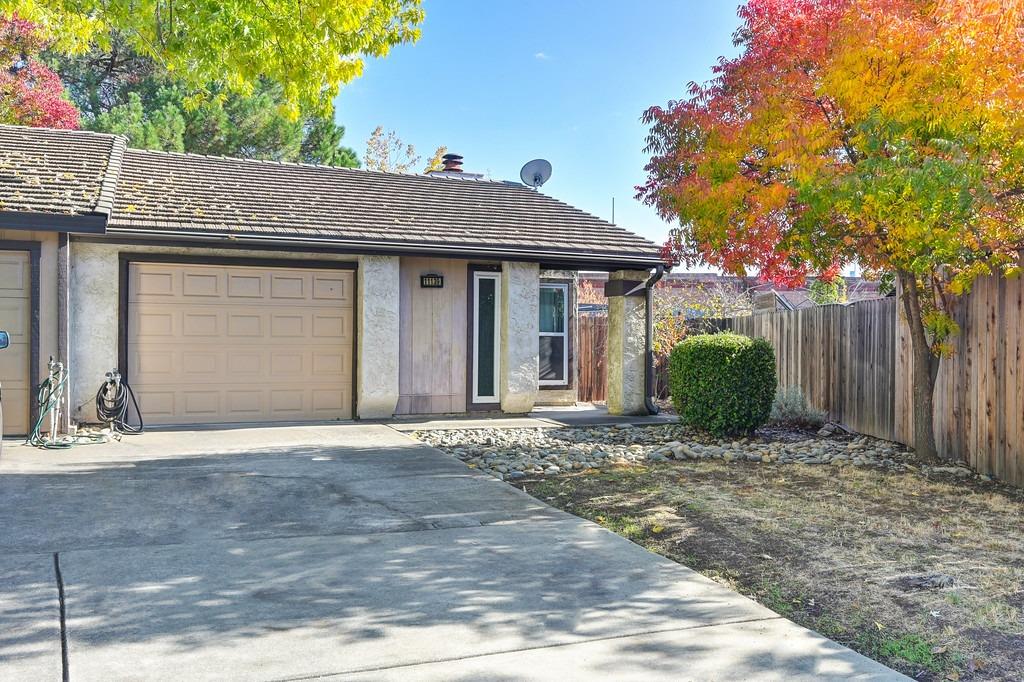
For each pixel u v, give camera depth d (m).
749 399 10.65
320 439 10.25
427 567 4.89
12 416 10.00
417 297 12.80
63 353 10.06
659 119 8.64
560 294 15.73
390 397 12.29
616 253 13.33
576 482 7.82
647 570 4.91
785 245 8.26
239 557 5.03
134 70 30.50
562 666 3.52
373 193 14.23
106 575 4.61
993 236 6.92
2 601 4.16
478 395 13.20
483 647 3.71
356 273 12.44
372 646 3.69
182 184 12.63
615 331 13.78
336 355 12.37
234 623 3.93
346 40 9.64
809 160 7.05
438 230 12.80
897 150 6.72
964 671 3.61
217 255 11.57
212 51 9.34
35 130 13.16
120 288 11.06
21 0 9.07
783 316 13.05
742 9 7.90
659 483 7.76
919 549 5.50
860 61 6.62
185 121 27.55
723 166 8.01
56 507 6.29
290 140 28.94
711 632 3.94
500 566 4.94
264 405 11.97
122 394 10.52
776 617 4.17
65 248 10.09
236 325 11.77
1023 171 6.82
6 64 23.11
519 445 10.13
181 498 6.70
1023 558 5.30
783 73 7.47
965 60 6.22
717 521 6.26
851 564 5.16
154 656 3.52
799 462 8.98
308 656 3.56
